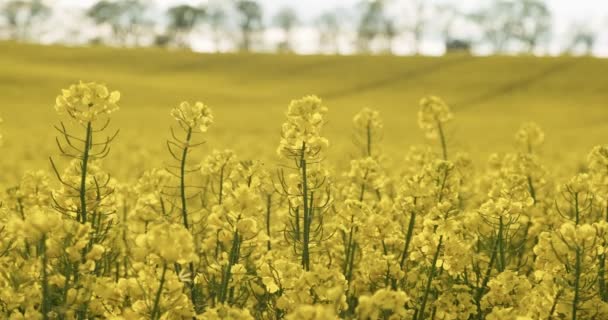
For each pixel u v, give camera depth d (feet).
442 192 18.88
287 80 240.32
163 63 268.00
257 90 222.07
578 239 13.93
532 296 14.80
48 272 13.37
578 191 19.01
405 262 17.58
